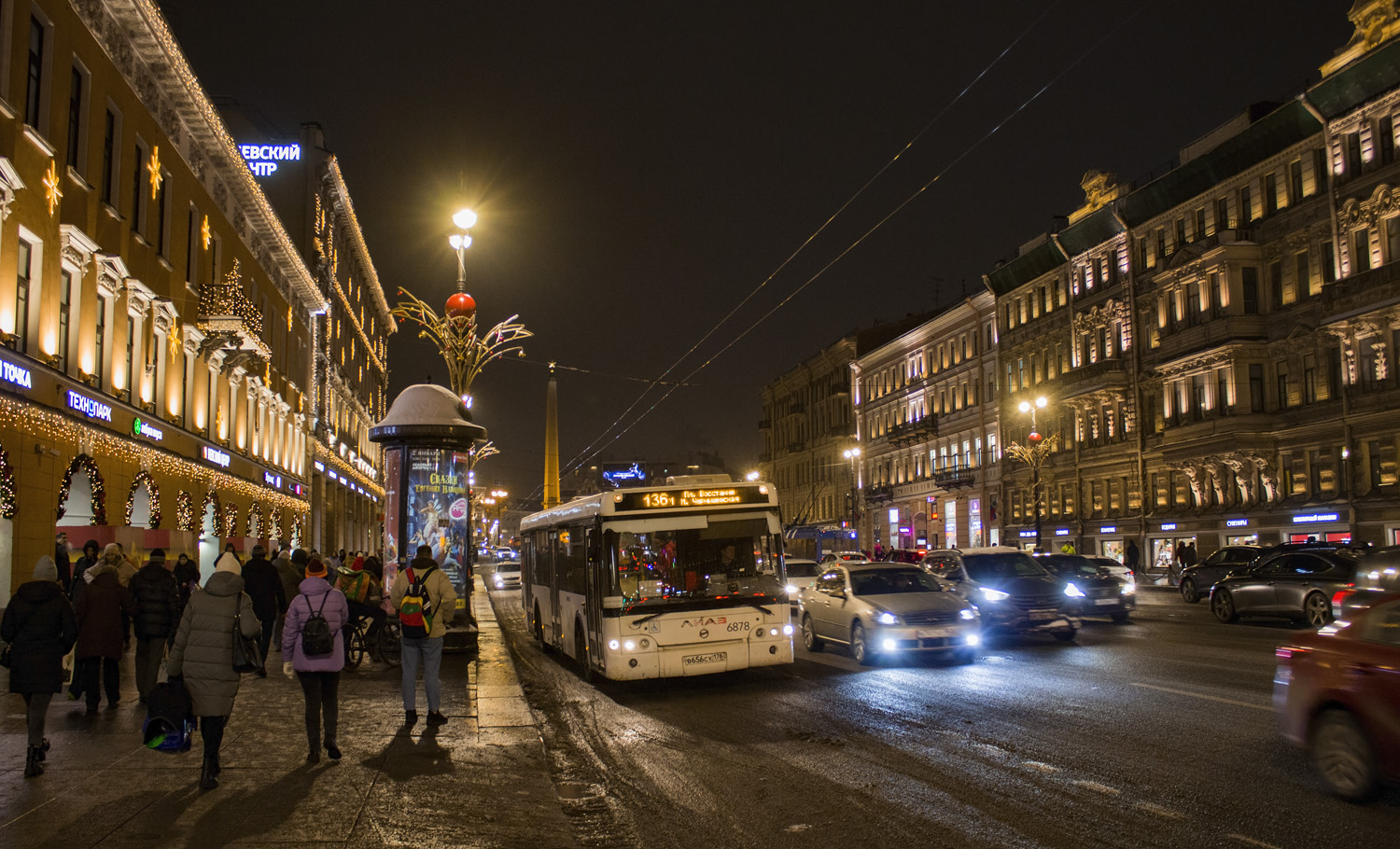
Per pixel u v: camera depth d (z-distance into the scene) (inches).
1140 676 527.5
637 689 566.6
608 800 311.6
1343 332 1357.0
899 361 2824.8
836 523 3171.8
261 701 471.8
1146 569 1772.9
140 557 844.0
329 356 2187.5
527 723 414.9
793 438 3590.1
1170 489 1732.3
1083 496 1982.0
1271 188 1518.2
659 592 543.8
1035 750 354.9
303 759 343.3
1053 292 2097.7
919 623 610.2
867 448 3011.8
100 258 860.6
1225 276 1537.9
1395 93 1273.4
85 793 291.4
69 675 558.3
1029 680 531.8
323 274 2128.4
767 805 297.6
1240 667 550.0
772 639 549.6
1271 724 386.6
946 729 402.0
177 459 1081.4
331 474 2207.2
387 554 701.9
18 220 708.0
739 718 454.6
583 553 597.3
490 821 267.1
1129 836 253.3
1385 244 1305.4
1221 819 265.1
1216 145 1628.9
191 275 1159.6
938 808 285.3
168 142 1055.6
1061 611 735.1
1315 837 248.5
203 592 301.9
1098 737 372.5
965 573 799.1
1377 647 279.1
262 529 1513.3
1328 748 287.4
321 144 2033.7
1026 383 2185.0
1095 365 1887.3
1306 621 871.7
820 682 560.7
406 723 413.1
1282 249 1487.5
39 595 319.9
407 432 695.7
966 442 2429.9
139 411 955.3
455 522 706.2
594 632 563.8
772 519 566.9
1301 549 949.8
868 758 355.9
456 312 759.1
